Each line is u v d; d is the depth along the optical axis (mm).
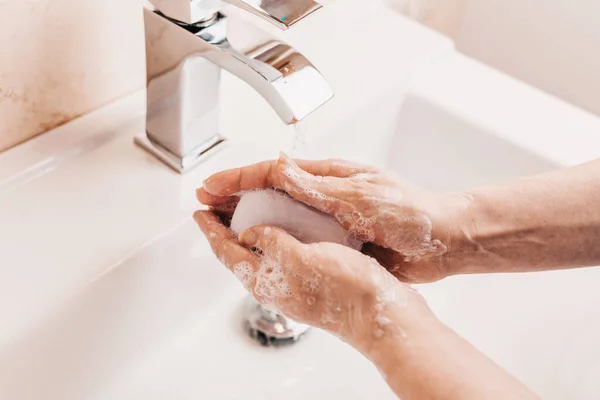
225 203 494
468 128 648
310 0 399
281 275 430
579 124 654
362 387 547
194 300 553
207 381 531
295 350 566
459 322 598
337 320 428
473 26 981
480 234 493
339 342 577
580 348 558
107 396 509
